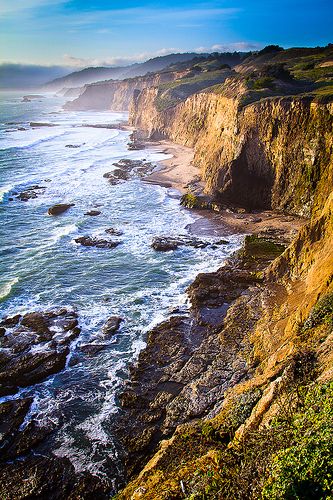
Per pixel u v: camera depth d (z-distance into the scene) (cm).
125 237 5400
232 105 7562
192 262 4631
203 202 6556
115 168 9244
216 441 1773
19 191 7338
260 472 1063
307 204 5847
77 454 2311
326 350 1609
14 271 4394
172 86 15062
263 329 2912
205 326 3381
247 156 6600
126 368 2989
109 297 3909
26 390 2792
